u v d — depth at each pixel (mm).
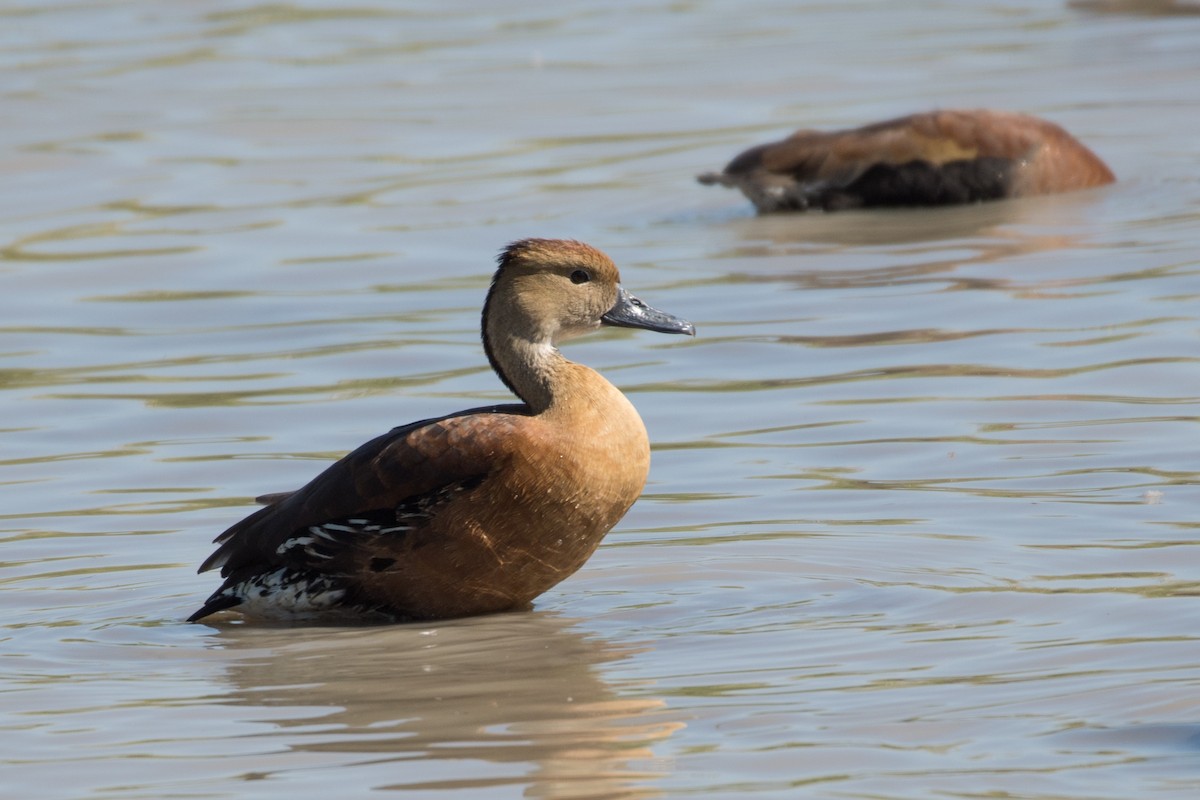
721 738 8242
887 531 11453
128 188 23641
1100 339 15500
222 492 12945
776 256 19359
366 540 10570
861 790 7555
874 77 29391
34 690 9344
